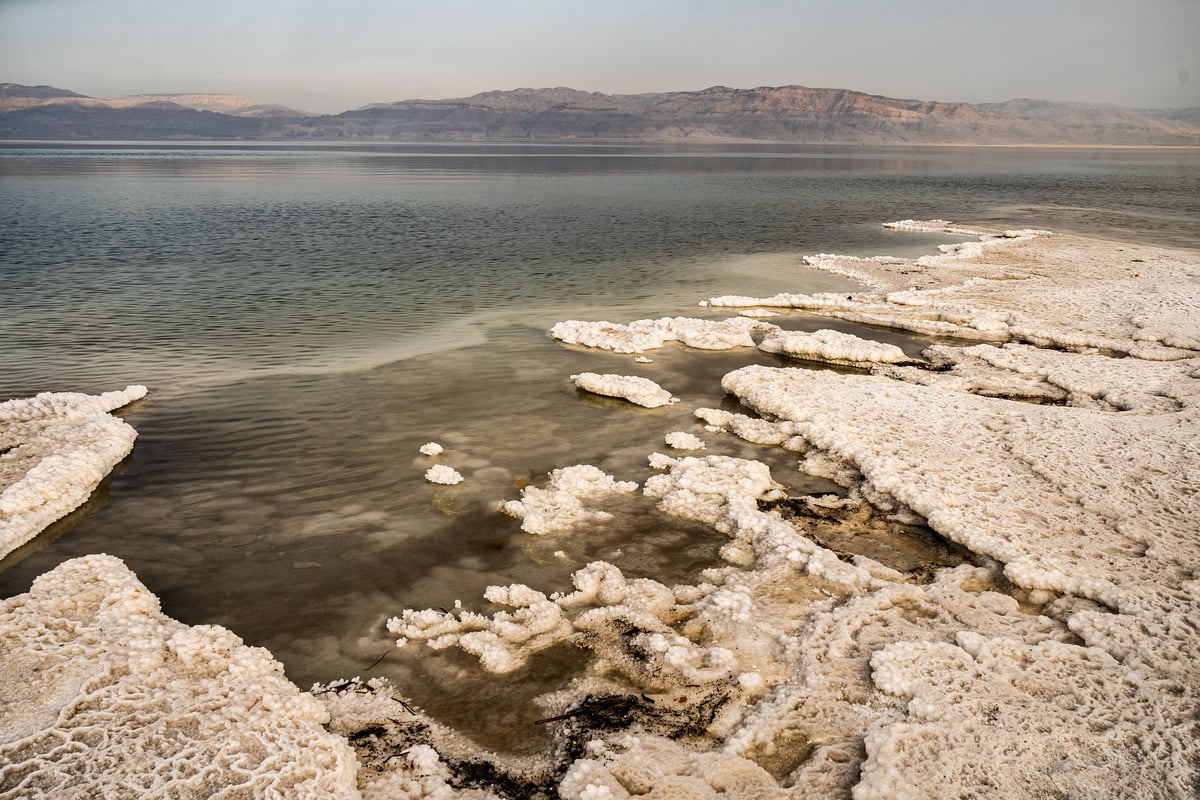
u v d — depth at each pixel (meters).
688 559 10.06
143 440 13.38
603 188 71.56
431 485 11.91
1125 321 21.61
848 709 7.25
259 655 7.71
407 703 7.37
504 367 17.67
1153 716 7.09
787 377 16.62
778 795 6.29
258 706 6.83
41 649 7.42
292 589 9.22
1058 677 7.67
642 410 15.37
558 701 7.41
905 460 12.52
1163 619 8.47
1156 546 9.91
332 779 6.12
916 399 15.43
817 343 18.95
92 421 13.38
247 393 15.69
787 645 8.17
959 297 24.66
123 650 7.38
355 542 10.28
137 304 22.78
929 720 7.03
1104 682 7.58
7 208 45.59
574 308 23.44
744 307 23.84
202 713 6.68
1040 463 12.34
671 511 11.20
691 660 7.93
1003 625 8.59
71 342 18.88
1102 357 18.52
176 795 5.77
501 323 21.55
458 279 27.38
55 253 30.53
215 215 44.22
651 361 18.41
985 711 7.18
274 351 18.56
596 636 8.37
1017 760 6.57
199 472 12.26
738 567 9.88
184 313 21.89
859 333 21.38
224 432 13.77
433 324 21.30
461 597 9.13
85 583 8.71
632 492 11.82
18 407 13.89
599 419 14.80
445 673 7.79
